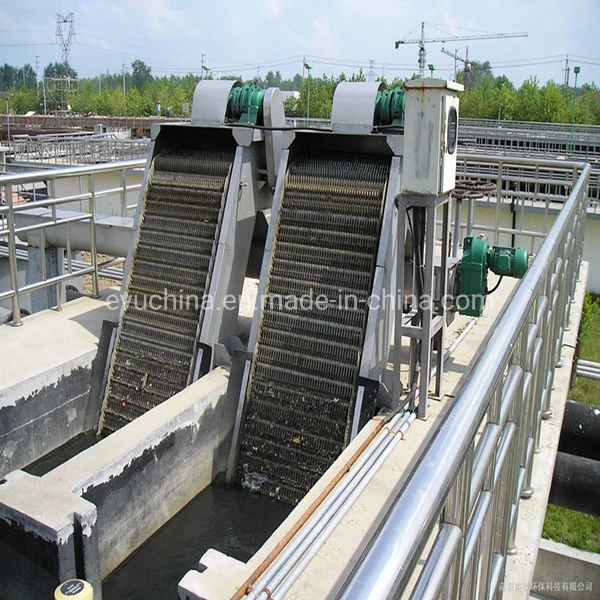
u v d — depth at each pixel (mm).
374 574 1130
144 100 77250
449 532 1606
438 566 1515
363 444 4754
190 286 6531
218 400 5945
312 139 6355
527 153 24719
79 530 4215
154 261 6758
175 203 6750
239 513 5742
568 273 5629
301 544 3736
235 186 6418
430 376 5074
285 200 6152
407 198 4504
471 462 1646
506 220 14875
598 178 14945
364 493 4176
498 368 1848
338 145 6270
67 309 7516
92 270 7820
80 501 4312
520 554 3195
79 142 25328
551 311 3883
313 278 5938
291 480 5766
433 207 4445
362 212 5840
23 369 6051
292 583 3477
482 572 2465
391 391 5730
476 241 5340
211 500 5883
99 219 8094
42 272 7289
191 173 6754
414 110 4328
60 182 22109
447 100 4328
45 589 4250
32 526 4152
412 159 4418
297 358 5887
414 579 3008
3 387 5719
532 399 3326
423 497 1312
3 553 4375
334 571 3562
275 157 6660
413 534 1215
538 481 3793
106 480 4805
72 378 6422
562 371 5379
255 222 7105
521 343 2781
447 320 5715
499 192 8773
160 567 5223
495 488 2314
